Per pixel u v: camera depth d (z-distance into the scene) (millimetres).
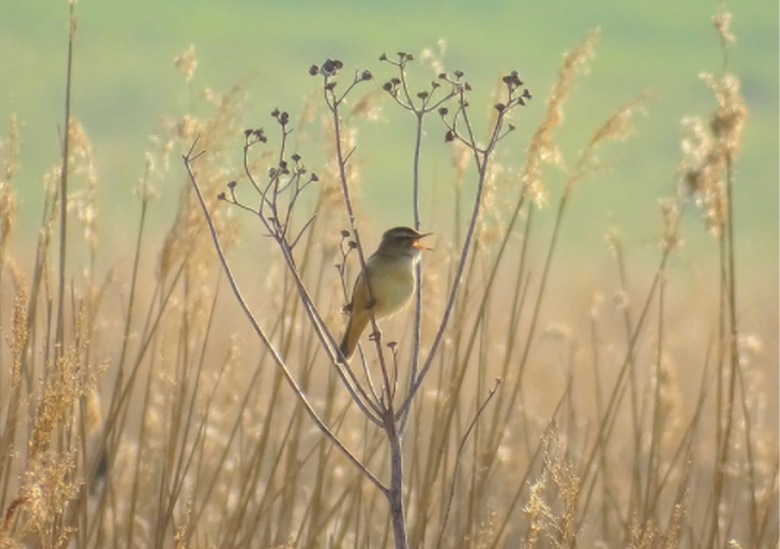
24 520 9695
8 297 11781
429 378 13086
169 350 12242
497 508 12492
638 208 45719
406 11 88812
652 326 18734
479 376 11078
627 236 37656
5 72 64625
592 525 13531
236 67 55844
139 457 11148
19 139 11516
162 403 12461
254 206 17891
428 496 10836
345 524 11406
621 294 12758
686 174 11062
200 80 52750
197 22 81250
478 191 8328
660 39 83500
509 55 76750
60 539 8969
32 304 10469
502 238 11562
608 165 11445
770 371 17531
